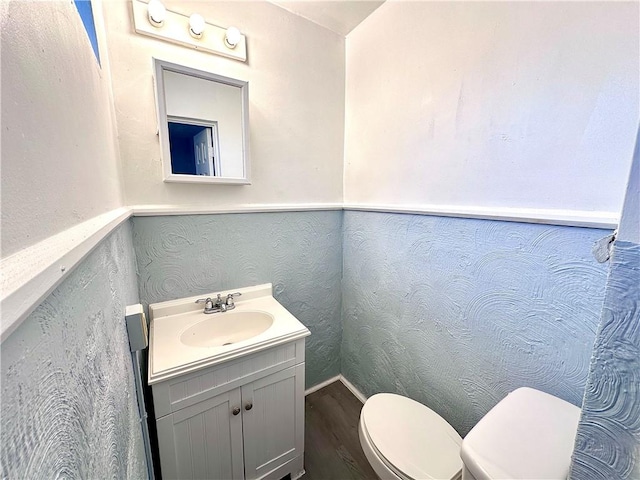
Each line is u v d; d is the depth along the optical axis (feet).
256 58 4.25
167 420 2.88
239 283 4.51
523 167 2.75
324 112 5.08
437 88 3.58
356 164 5.16
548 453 1.93
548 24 2.47
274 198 4.73
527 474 1.79
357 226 5.15
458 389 3.54
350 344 5.65
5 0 0.74
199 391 3.02
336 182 5.44
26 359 0.64
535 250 2.64
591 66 2.24
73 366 0.95
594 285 2.27
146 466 2.54
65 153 1.20
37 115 0.92
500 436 2.06
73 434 0.89
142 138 3.58
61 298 0.87
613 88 2.14
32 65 0.90
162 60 3.45
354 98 5.08
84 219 1.47
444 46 3.44
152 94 3.57
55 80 1.14
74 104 1.42
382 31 4.36
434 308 3.78
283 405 3.67
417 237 3.96
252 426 3.46
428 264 3.82
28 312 0.57
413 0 3.80
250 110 4.29
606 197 2.22
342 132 5.36
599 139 2.24
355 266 5.30
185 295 4.07
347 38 5.09
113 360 1.63
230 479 3.40
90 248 1.13
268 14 4.27
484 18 2.98
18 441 0.58
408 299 4.20
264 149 4.51
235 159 4.17
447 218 3.49
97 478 1.10
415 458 2.84
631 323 1.17
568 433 2.09
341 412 5.13
